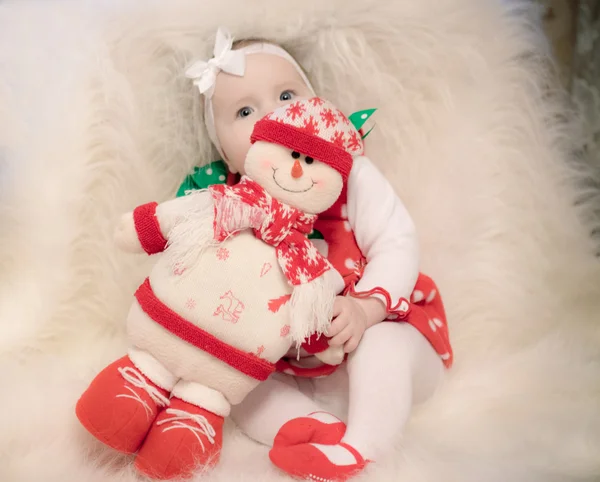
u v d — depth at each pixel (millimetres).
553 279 977
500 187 960
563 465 719
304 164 767
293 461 705
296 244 760
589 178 998
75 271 932
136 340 756
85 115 919
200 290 737
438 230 956
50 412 784
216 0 916
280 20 915
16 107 915
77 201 921
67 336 928
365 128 961
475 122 960
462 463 719
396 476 706
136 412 738
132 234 781
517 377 857
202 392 746
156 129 952
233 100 867
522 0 968
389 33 945
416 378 807
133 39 931
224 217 746
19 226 915
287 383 843
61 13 928
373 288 810
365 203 862
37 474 719
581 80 1045
